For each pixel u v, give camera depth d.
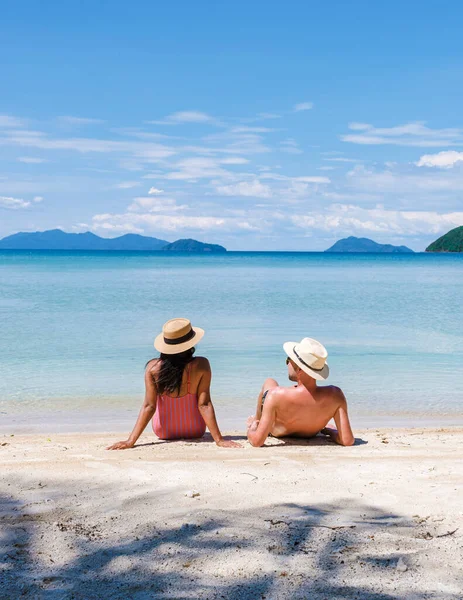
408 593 2.69
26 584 2.79
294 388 5.97
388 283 42.81
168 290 33.38
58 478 4.54
